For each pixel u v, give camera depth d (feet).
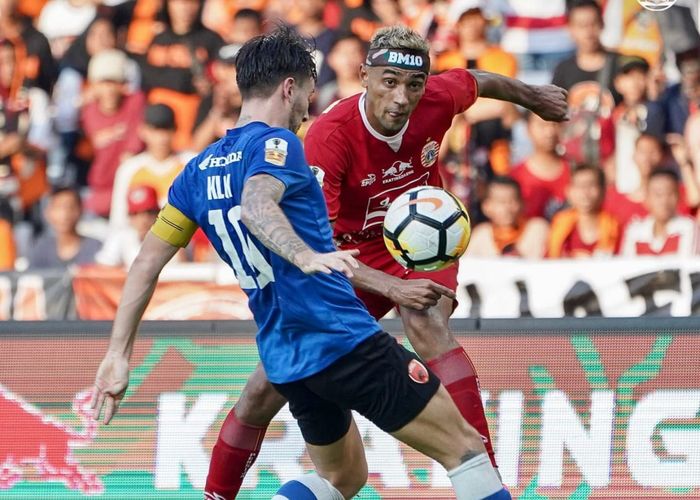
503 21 93.71
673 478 56.85
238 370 60.29
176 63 97.04
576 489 57.57
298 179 38.47
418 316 49.62
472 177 91.04
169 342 60.95
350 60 94.12
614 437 57.67
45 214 96.43
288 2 96.94
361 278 46.98
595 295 86.84
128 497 59.98
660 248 88.79
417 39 46.80
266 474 59.06
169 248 43.14
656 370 57.82
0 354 61.82
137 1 99.19
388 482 58.49
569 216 89.61
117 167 96.58
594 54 92.07
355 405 40.83
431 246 46.19
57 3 101.65
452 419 40.83
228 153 40.11
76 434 60.75
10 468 61.00
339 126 48.88
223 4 98.12
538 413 58.44
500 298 87.76
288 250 34.83
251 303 41.39
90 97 97.76
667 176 88.69
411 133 49.47
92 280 91.25
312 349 39.99
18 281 91.25
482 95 53.83
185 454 59.98
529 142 90.99
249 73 40.98
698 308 86.07
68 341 61.52
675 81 90.99
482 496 40.65
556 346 58.70
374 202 50.98
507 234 89.97
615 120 90.68
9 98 98.37
